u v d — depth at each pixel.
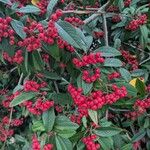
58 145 0.30
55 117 0.31
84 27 0.40
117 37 0.45
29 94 0.32
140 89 0.35
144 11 0.44
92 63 0.31
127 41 0.47
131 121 0.43
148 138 0.45
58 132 0.31
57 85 0.39
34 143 0.31
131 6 0.45
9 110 0.52
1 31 0.28
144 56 0.46
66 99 0.33
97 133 0.32
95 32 0.43
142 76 0.43
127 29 0.44
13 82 0.52
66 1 0.42
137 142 0.42
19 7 0.35
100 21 0.44
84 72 0.31
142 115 0.40
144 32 0.42
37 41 0.28
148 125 0.40
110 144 0.32
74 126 0.31
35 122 0.31
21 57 0.30
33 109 0.32
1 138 0.51
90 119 0.32
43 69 0.33
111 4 0.39
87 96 0.31
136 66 0.44
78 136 0.32
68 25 0.28
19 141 0.52
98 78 0.31
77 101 0.31
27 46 0.29
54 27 0.28
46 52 0.32
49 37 0.29
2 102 0.49
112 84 0.32
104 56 0.33
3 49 0.29
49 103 0.31
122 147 0.36
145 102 0.35
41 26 0.28
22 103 0.34
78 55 0.31
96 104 0.30
